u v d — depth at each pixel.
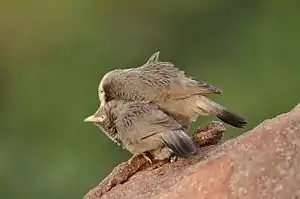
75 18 23.67
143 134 7.59
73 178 20.06
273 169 6.88
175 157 7.71
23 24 24.09
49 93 22.55
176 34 23.09
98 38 23.19
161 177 7.59
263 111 20.53
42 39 23.81
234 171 6.96
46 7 24.17
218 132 7.97
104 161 19.98
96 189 7.86
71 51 23.25
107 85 7.87
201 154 7.67
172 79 7.79
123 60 22.88
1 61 23.53
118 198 7.60
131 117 7.67
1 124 22.17
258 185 6.85
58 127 21.58
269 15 22.88
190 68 22.59
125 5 23.30
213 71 22.11
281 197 6.77
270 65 21.80
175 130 7.50
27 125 22.02
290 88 21.16
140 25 23.25
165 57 22.91
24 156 21.12
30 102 22.41
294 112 7.26
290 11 22.73
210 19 23.16
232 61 22.30
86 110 21.92
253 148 7.02
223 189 6.93
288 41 22.27
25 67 23.39
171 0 23.08
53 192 20.19
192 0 23.22
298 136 7.00
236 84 21.53
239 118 7.78
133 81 7.82
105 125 7.87
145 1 23.27
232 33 22.91
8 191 20.42
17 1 24.16
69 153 20.52
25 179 20.55
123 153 19.88
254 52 22.31
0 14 24.14
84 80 22.52
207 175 7.02
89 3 23.50
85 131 20.89
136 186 7.62
